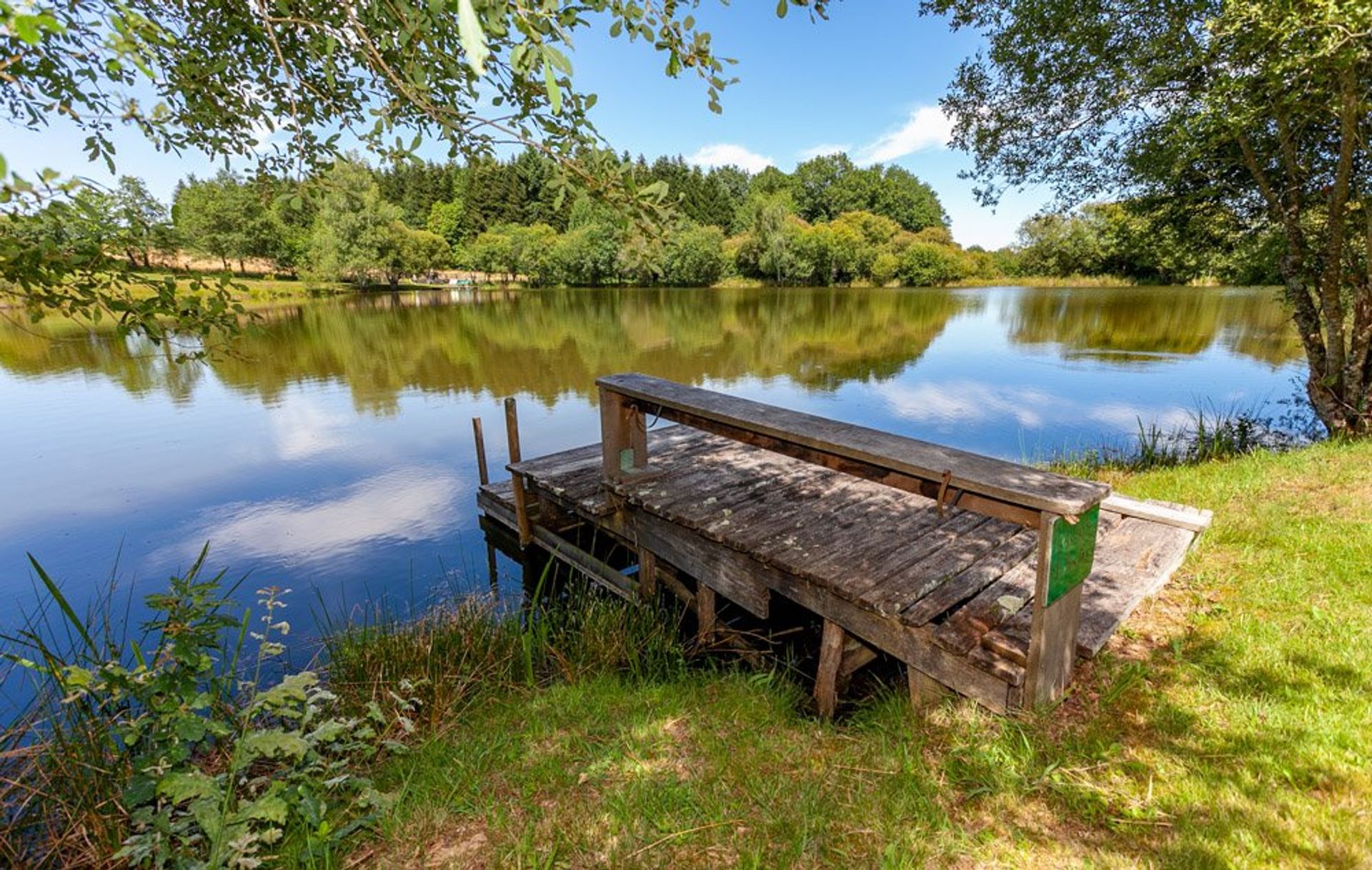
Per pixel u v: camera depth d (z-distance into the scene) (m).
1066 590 2.31
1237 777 1.91
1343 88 4.82
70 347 17.09
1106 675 2.55
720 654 3.97
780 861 1.76
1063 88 6.76
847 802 2.00
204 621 2.21
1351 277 6.25
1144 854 1.70
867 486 4.61
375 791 2.10
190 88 2.20
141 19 1.21
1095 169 7.29
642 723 2.62
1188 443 7.32
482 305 31.03
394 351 16.66
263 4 1.68
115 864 1.92
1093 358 14.26
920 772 2.13
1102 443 7.97
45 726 2.35
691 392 3.95
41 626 4.46
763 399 11.24
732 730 2.55
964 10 6.98
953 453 2.60
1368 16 3.87
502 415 10.47
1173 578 3.28
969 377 12.70
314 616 4.21
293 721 2.82
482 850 1.89
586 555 5.11
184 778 1.85
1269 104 4.92
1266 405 9.48
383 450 8.75
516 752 2.43
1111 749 2.11
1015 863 1.71
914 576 3.19
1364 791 1.79
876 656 3.51
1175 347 15.30
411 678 3.10
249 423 10.12
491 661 3.42
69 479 7.67
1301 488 4.29
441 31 1.80
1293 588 2.97
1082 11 6.00
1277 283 7.68
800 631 4.16
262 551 5.84
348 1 1.58
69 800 2.10
